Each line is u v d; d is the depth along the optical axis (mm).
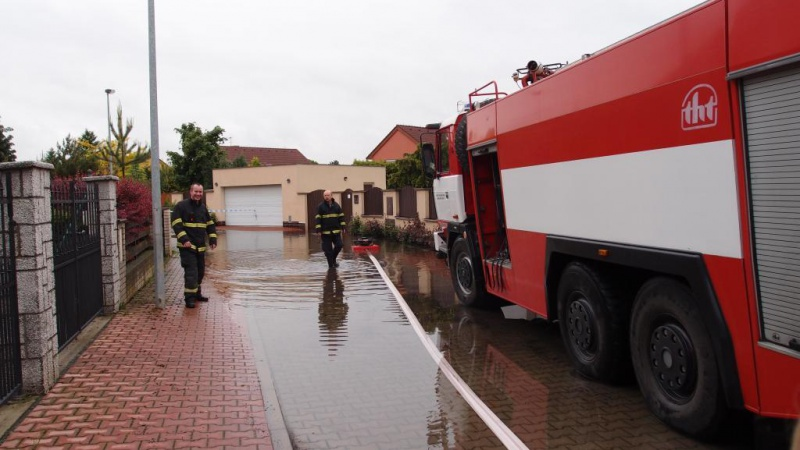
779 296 3416
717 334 3875
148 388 5496
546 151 6059
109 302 8680
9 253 5059
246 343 7141
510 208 7047
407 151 53312
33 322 5234
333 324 8531
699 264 3994
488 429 4730
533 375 6086
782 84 3348
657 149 4383
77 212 7316
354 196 27016
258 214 34062
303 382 5992
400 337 7754
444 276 13016
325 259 16516
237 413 4906
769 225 3461
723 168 3766
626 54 4719
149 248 14477
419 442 4523
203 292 10977
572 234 5637
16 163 4996
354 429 4793
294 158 59875
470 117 8328
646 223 4543
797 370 3307
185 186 39156
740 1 3576
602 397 5383
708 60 3855
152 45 9102
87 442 4301
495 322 8547
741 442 4344
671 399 4520
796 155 3271
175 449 4203
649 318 4703
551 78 5902
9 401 5078
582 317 5762
